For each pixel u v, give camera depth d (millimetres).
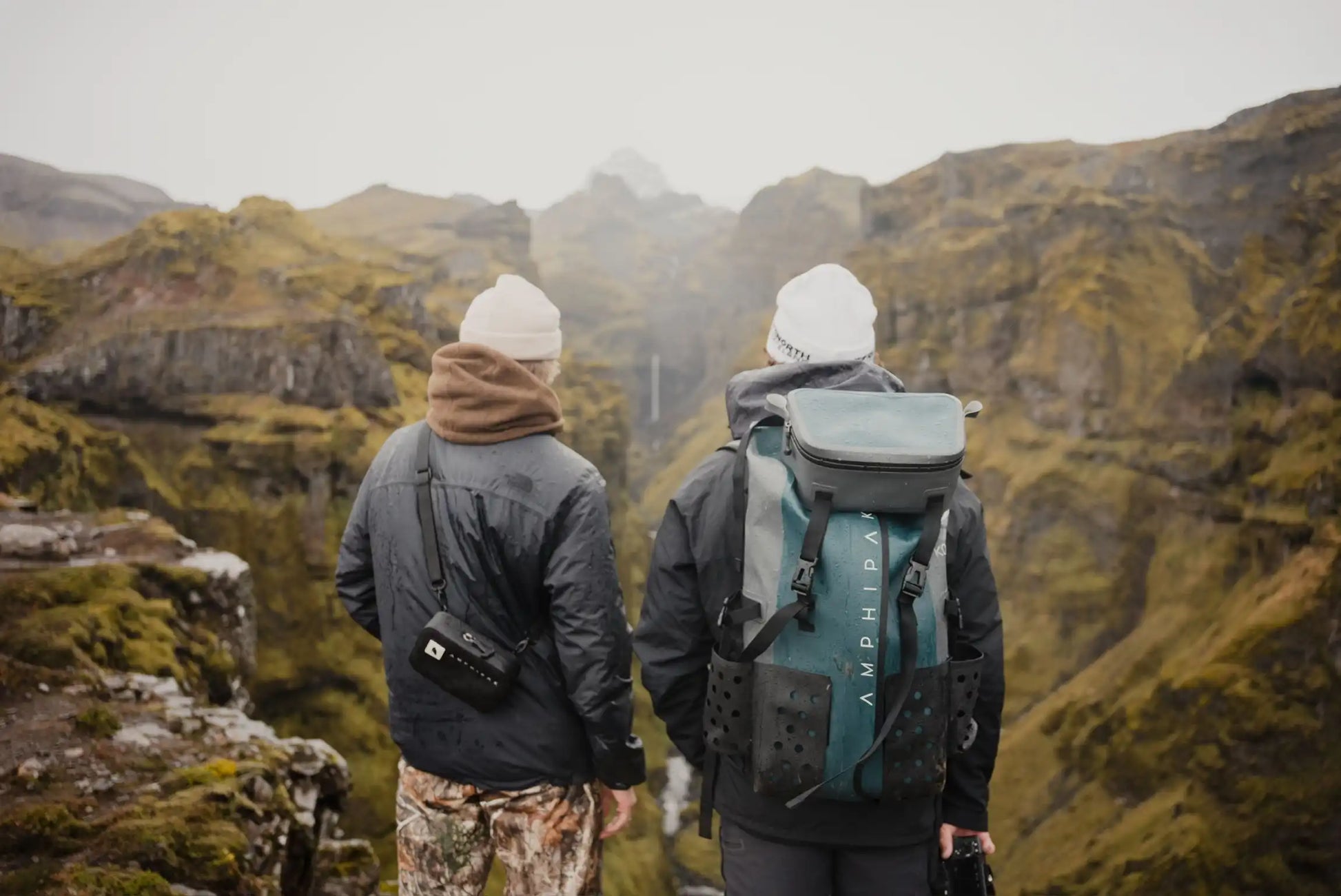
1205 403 113625
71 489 56875
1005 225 174375
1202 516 109250
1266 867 76938
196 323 72188
